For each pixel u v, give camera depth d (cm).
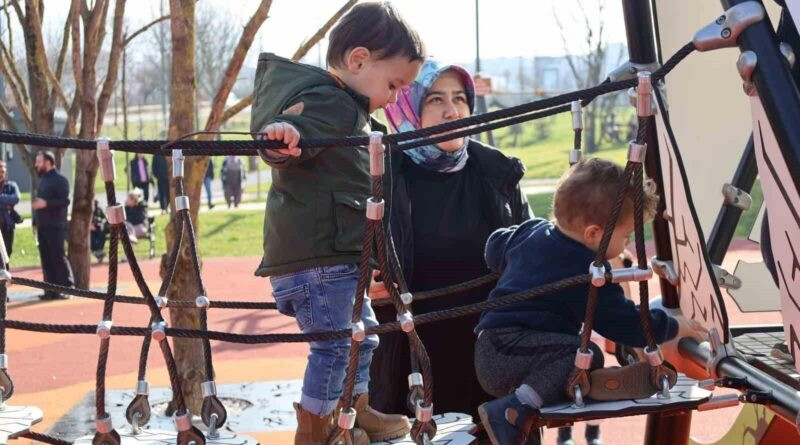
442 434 249
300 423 263
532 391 244
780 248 205
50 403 687
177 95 574
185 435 230
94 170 1248
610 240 234
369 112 268
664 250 283
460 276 331
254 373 766
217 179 4156
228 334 226
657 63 292
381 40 262
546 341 250
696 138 325
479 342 265
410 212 327
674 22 298
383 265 225
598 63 3438
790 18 204
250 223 2391
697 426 588
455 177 335
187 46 570
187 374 593
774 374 259
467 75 344
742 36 201
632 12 287
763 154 204
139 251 1967
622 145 3781
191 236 238
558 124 4781
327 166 252
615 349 320
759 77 196
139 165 2886
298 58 509
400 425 272
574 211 251
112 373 778
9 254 1323
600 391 236
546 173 3206
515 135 4250
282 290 262
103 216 1806
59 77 1262
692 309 268
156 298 259
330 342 260
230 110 566
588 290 250
